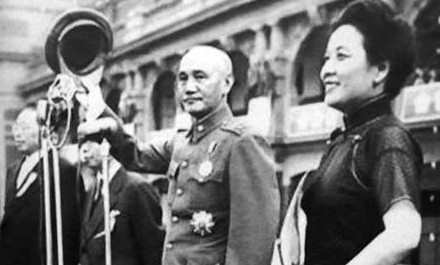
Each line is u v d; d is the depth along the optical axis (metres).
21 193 3.01
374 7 1.68
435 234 2.44
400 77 1.69
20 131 3.07
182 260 2.16
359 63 1.67
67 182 2.84
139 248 2.81
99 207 2.80
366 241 1.62
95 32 2.53
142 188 2.83
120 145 2.44
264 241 2.01
